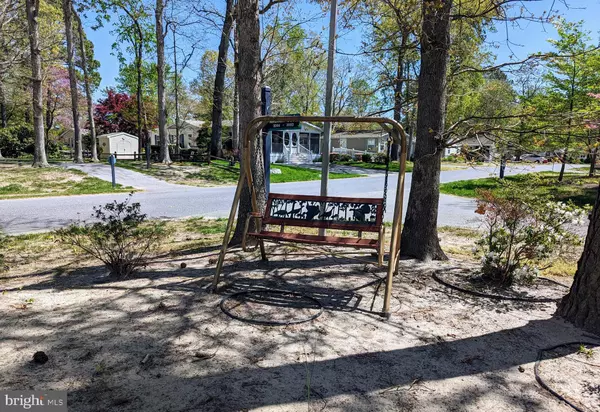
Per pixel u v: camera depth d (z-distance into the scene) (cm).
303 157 3541
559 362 284
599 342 316
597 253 335
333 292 426
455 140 522
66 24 2333
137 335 309
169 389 238
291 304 387
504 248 458
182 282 446
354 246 417
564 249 662
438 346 305
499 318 361
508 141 521
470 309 382
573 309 354
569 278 508
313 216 480
